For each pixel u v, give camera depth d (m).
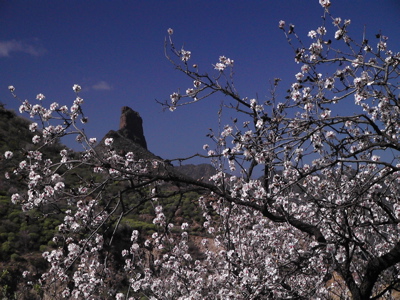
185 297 6.09
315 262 5.21
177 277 6.94
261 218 6.84
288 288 5.16
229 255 5.46
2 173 21.72
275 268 4.68
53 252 5.91
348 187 5.52
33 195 4.74
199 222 18.75
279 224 6.85
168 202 20.34
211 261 7.19
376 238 6.25
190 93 5.57
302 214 6.35
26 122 34.62
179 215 19.50
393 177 5.27
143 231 17.89
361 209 5.37
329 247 4.55
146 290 7.04
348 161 3.86
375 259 4.62
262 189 4.61
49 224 17.86
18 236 16.56
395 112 4.93
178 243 7.55
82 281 6.39
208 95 5.48
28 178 4.99
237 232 6.56
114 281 12.28
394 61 4.32
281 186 4.77
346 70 4.82
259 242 6.79
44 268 15.18
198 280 6.22
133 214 20.98
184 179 5.11
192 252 13.75
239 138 4.61
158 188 5.82
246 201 5.38
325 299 5.45
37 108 5.25
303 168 5.29
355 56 4.73
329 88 4.56
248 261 5.70
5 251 15.29
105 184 5.07
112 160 5.43
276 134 4.57
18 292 13.22
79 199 5.08
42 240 16.83
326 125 4.02
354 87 4.31
